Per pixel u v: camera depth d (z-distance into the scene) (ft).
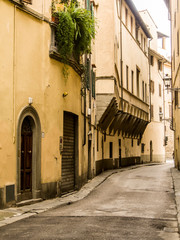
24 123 38.24
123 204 38.65
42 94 40.22
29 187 38.55
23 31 37.27
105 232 24.59
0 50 33.68
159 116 155.94
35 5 39.27
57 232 24.36
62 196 44.19
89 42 46.80
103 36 77.25
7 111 34.22
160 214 32.55
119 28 91.25
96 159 75.51
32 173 38.96
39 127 39.58
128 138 114.83
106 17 77.41
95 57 76.79
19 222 27.99
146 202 40.24
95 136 74.59
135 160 123.13
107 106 76.33
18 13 36.52
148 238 23.26
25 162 37.99
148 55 134.92
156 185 58.29
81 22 44.68
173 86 108.58
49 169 41.19
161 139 156.87
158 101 155.94
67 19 41.93
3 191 33.14
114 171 87.97
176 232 25.45
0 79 33.55
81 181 54.90
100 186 57.82
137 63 114.62
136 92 113.29
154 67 152.56
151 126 146.92
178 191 48.75
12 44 35.35
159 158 153.89
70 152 50.49
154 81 151.64
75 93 50.47
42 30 40.40
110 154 94.84
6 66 34.37
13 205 34.45
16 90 35.81
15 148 35.14
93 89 71.61
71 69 47.91
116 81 82.12
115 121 93.50
